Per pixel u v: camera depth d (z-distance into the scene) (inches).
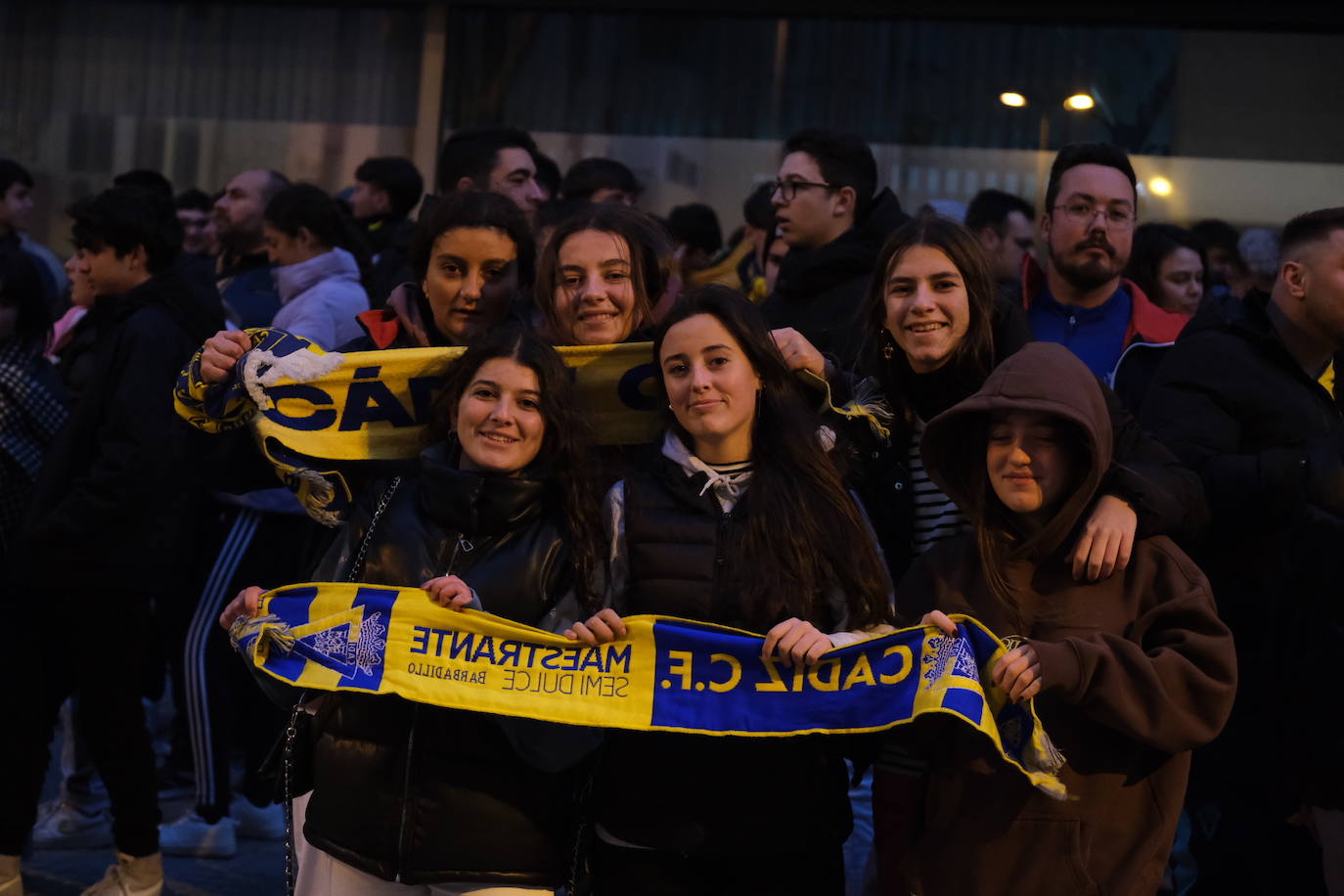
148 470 165.3
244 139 355.9
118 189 181.5
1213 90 321.4
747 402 115.2
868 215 177.8
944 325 122.6
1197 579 108.8
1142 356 161.8
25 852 191.5
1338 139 317.1
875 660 107.3
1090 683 101.4
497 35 349.1
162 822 201.6
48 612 167.6
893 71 332.2
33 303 176.6
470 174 200.2
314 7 353.1
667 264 136.6
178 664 207.9
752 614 111.1
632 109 343.9
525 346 117.9
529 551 114.7
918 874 108.0
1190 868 150.9
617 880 111.9
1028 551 110.3
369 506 120.3
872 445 127.2
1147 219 324.2
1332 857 115.6
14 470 173.2
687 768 109.7
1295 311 140.4
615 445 129.3
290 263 205.0
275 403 126.5
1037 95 327.0
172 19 356.8
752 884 110.9
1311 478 117.7
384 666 111.0
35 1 358.9
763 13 335.6
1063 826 104.7
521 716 108.4
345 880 112.1
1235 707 135.0
